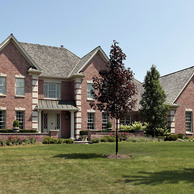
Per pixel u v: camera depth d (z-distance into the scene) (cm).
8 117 2538
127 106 1591
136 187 908
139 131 2814
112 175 1084
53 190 897
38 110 2673
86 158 1502
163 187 900
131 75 1575
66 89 3012
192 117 3139
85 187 923
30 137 2300
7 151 1775
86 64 2948
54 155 1611
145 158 1484
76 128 2830
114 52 1575
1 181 1022
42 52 3173
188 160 1412
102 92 1586
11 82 2580
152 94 2870
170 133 2933
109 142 2461
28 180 1031
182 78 3216
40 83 2875
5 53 2581
